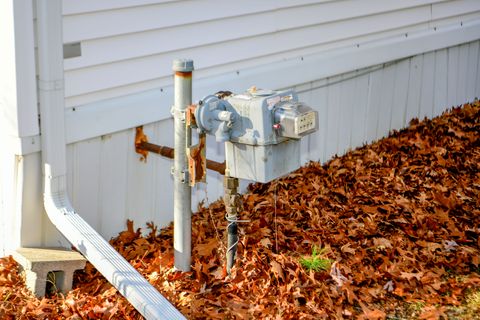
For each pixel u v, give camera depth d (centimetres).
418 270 541
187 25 583
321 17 700
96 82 533
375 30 771
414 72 851
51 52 483
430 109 896
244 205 632
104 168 554
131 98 556
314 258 525
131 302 454
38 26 479
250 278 506
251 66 649
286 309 477
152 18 555
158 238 580
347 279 516
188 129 471
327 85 734
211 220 604
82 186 542
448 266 554
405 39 813
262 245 547
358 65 755
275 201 589
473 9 918
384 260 547
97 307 462
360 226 600
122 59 544
